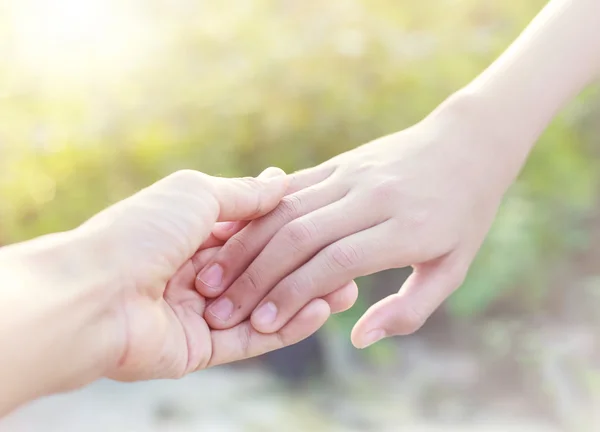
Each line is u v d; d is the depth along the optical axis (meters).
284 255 0.56
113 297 0.50
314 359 0.99
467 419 0.93
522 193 1.14
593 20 0.60
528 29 0.62
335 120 0.96
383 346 1.04
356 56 0.94
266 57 0.94
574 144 1.16
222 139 0.96
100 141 0.92
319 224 0.56
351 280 0.57
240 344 0.56
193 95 0.95
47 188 0.91
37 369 0.46
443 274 0.58
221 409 0.90
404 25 0.97
